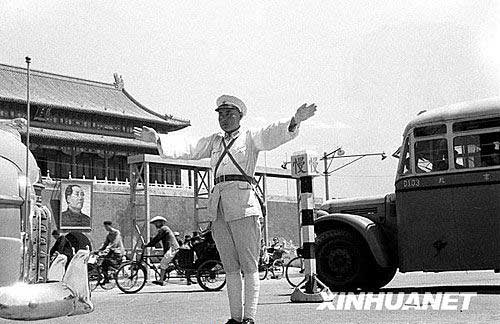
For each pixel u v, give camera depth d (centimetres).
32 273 503
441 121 1115
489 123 1077
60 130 6066
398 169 1152
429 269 1107
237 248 611
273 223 6194
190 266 1684
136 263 1681
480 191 1073
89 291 462
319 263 1209
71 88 6744
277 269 2408
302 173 1042
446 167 1103
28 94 489
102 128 6384
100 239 5350
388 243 1189
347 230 1202
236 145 619
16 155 500
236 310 621
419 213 1120
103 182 5484
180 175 6806
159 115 6975
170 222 5688
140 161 4094
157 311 952
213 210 613
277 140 597
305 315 807
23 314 422
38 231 534
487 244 1064
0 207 458
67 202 5134
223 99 632
